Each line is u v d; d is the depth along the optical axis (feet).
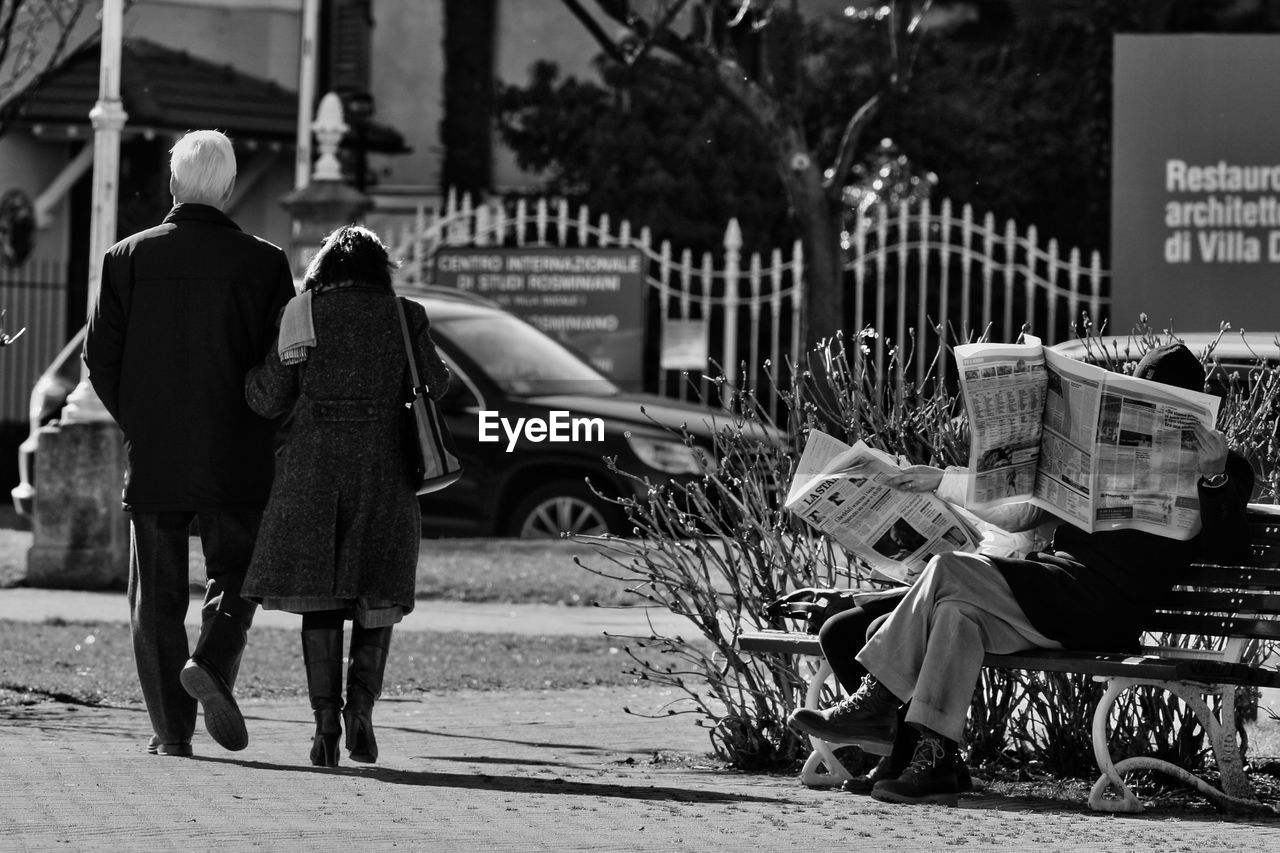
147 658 58.49
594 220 199.21
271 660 90.43
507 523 131.64
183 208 59.31
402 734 68.28
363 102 195.93
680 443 125.70
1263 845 43.78
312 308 56.59
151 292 58.23
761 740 59.82
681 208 196.95
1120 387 50.62
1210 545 50.75
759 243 194.59
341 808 46.60
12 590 119.65
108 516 121.49
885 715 52.01
